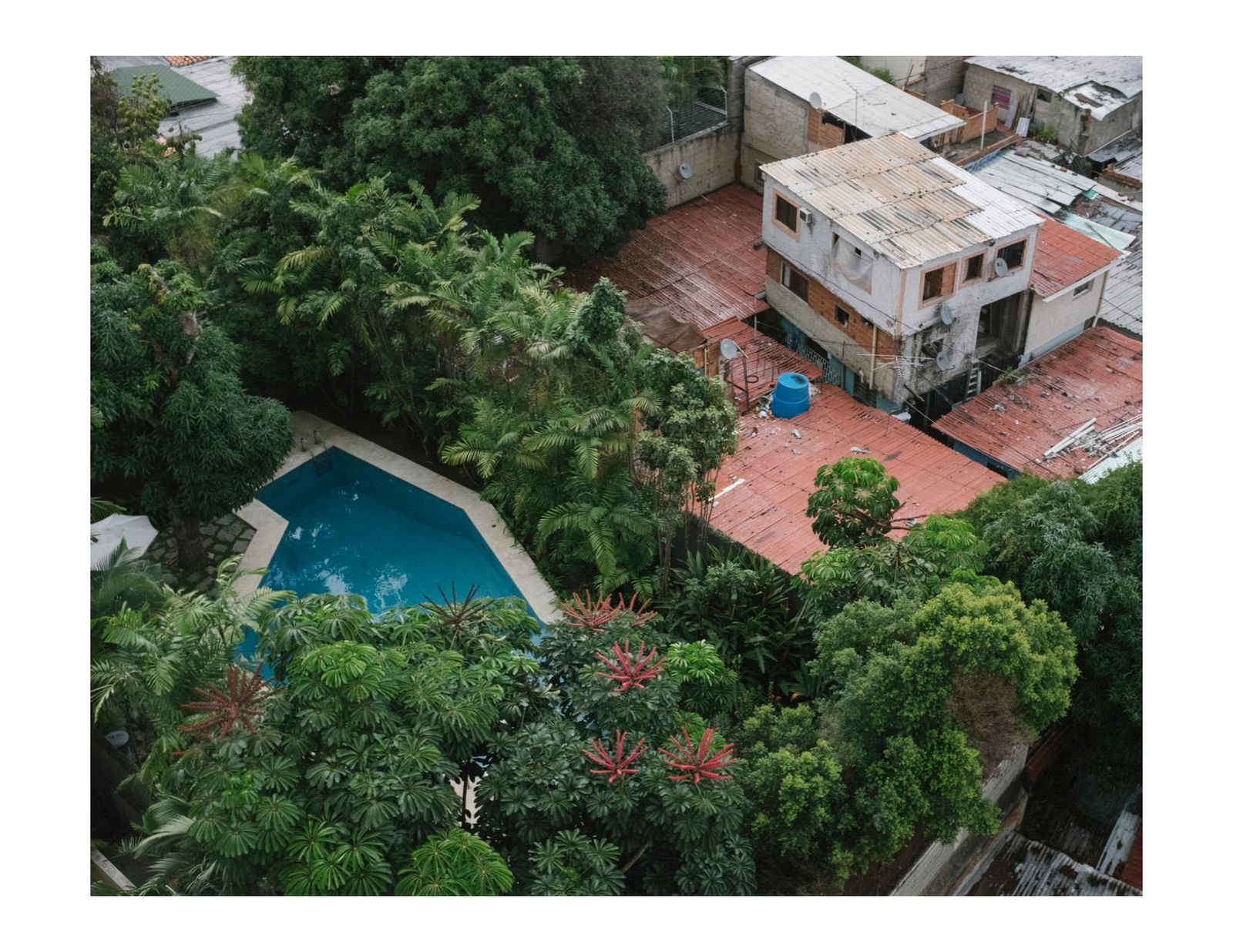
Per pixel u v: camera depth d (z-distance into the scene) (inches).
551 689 585.0
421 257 940.0
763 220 1154.7
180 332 823.1
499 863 494.6
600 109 1120.8
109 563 750.5
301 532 1019.9
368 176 1071.0
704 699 652.1
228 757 495.8
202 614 617.3
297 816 483.8
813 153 1187.9
